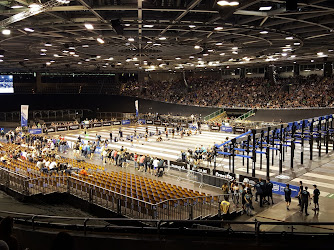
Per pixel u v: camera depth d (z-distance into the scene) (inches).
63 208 818.8
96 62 1920.5
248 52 1389.0
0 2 569.6
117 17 718.5
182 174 1078.4
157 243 300.8
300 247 272.1
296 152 1375.5
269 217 709.9
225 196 729.0
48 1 561.6
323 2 571.2
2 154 1220.5
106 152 1269.7
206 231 316.8
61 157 1257.4
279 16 676.1
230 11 581.0
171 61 1871.3
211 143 1662.2
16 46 1192.8
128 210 736.3
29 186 872.9
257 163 1198.3
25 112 1662.2
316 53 1515.7
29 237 351.9
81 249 325.1
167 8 606.9
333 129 1389.0
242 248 281.1
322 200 805.9
